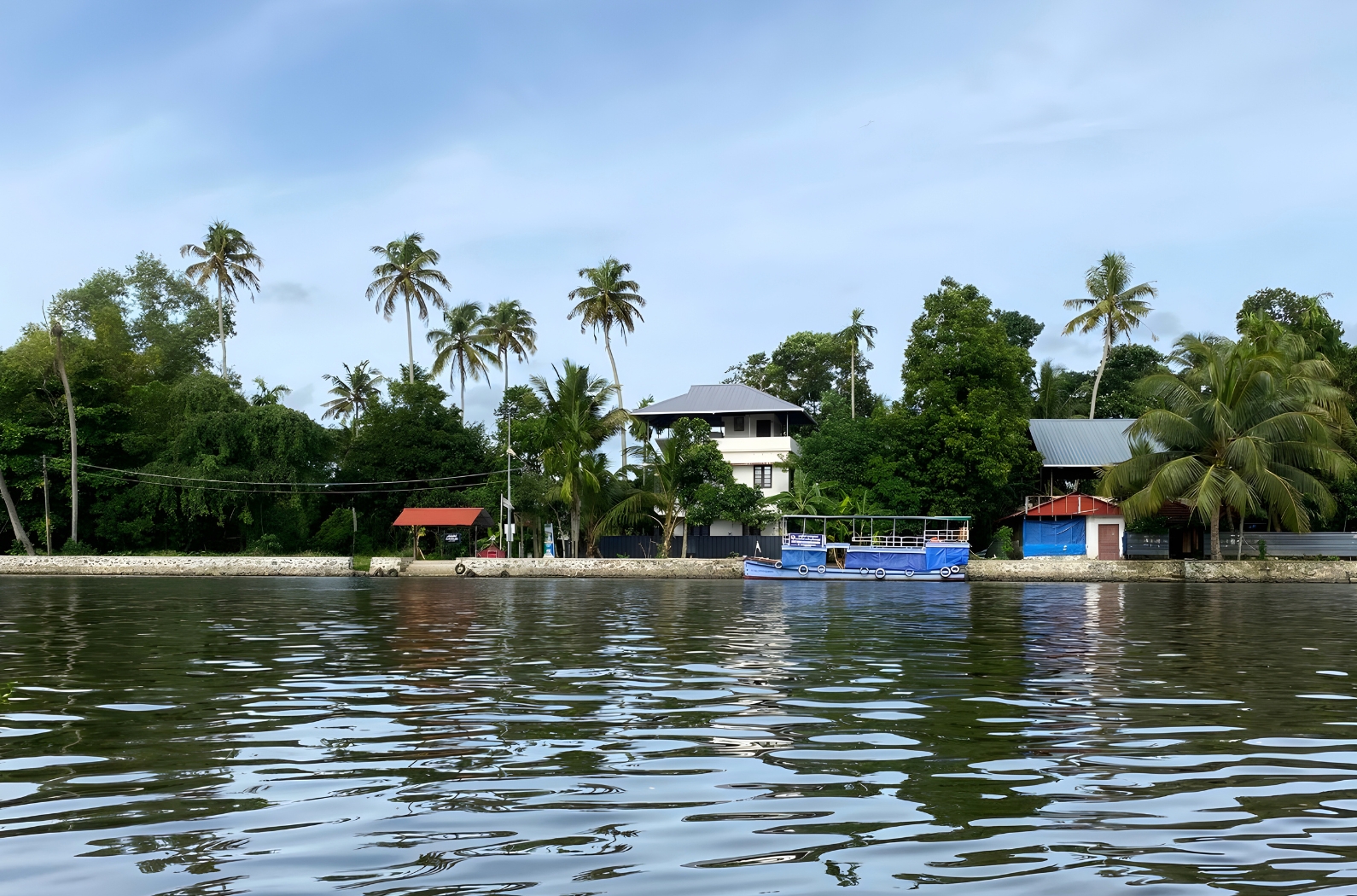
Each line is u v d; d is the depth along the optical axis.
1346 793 6.38
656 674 12.21
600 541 54.53
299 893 4.50
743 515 50.31
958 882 4.66
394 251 72.69
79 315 69.94
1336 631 18.91
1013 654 14.65
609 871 4.80
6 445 52.72
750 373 78.56
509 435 51.09
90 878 4.71
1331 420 45.81
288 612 23.34
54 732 8.38
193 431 55.09
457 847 5.20
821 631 18.38
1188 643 16.47
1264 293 62.59
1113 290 63.19
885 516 43.97
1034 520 51.03
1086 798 6.23
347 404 89.50
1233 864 4.94
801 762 7.25
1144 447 46.69
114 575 49.06
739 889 4.56
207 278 69.44
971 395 49.28
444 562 48.50
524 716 9.18
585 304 66.81
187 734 8.30
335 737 8.16
